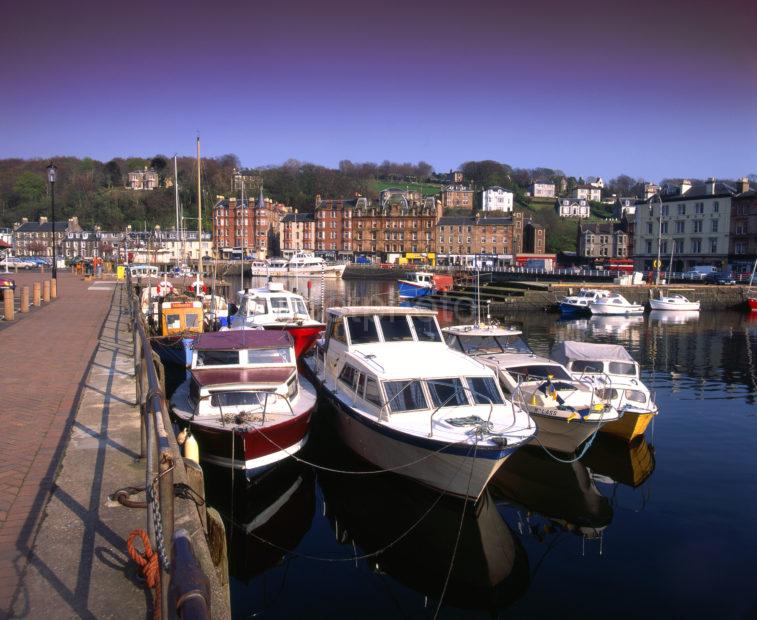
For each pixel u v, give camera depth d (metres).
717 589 9.02
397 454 11.95
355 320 15.22
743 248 79.31
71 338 18.30
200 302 22.55
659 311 56.88
